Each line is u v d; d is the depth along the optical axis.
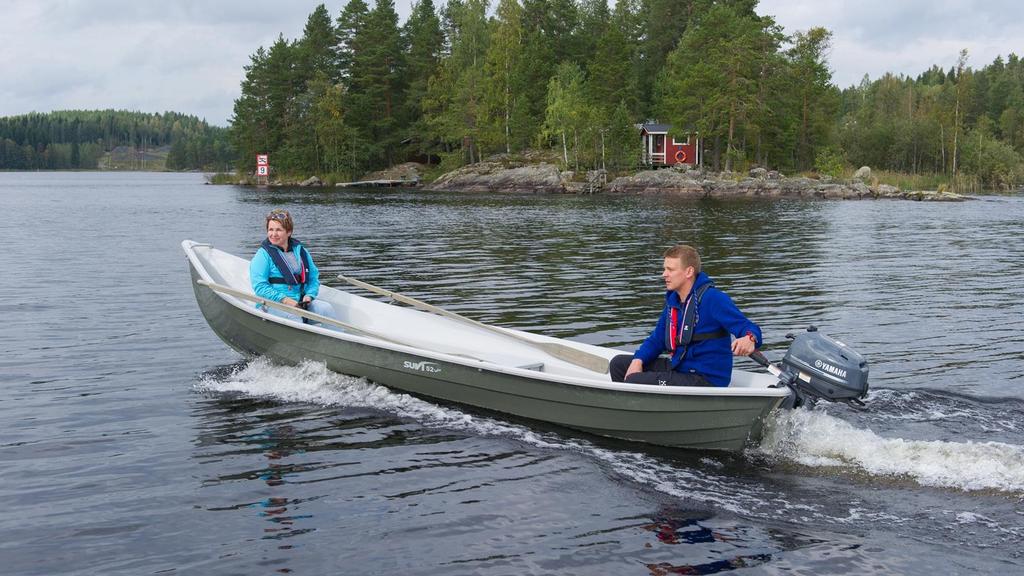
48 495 4.44
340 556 3.78
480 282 12.91
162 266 14.55
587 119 57.81
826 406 6.02
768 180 52.25
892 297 11.62
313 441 5.36
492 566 3.69
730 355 5.37
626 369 5.82
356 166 71.44
